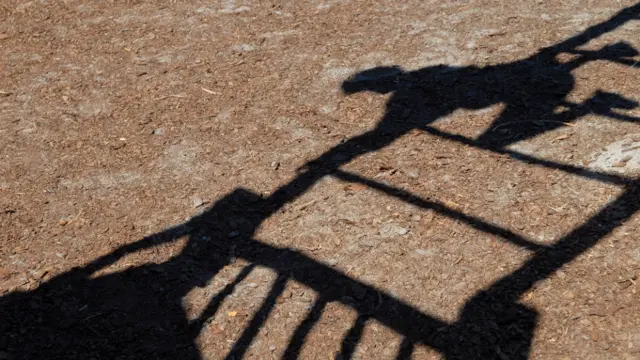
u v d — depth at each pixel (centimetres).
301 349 365
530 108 546
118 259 428
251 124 551
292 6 743
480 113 545
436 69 608
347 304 388
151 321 385
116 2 770
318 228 444
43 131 555
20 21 736
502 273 401
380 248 425
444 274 404
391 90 582
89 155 525
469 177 479
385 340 367
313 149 518
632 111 531
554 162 486
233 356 364
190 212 463
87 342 373
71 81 624
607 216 434
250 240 438
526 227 432
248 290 402
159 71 632
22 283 412
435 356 356
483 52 629
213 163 509
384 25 690
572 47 626
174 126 553
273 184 485
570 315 371
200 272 416
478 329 368
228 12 736
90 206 473
